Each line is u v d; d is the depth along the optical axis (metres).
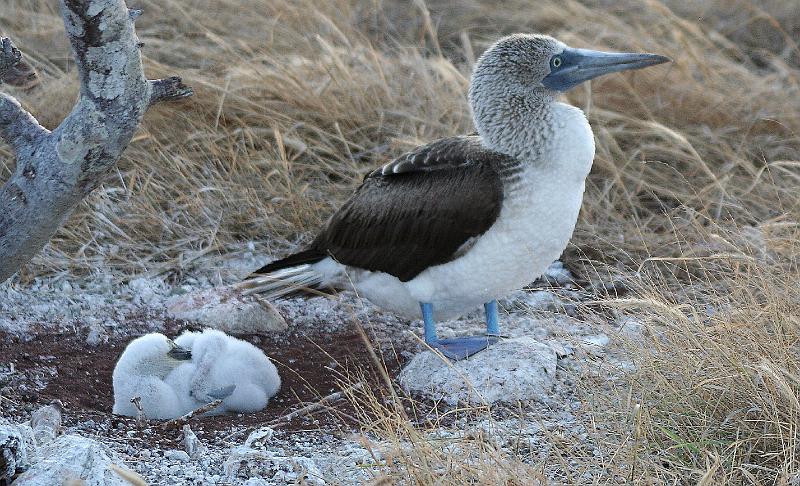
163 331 12.91
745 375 9.57
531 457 9.44
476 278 11.55
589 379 10.60
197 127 16.14
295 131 16.22
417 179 11.68
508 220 11.22
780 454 9.05
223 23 19.16
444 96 16.94
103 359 12.16
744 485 9.02
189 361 11.36
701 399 9.76
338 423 10.72
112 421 10.52
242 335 12.98
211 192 15.34
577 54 11.73
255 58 17.17
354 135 16.47
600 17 19.78
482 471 8.63
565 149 11.12
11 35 18.17
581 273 14.53
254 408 11.20
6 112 8.12
